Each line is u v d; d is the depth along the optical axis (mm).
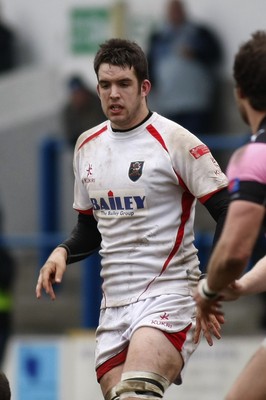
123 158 21484
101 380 21734
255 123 18750
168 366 20891
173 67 43062
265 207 17922
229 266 17688
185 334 21250
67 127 44062
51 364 37688
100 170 21672
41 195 44688
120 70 21266
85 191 22266
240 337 37406
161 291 21281
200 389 36219
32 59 48000
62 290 43938
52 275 22188
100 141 21828
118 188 21453
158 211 21328
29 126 48344
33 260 45406
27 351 37969
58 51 47531
